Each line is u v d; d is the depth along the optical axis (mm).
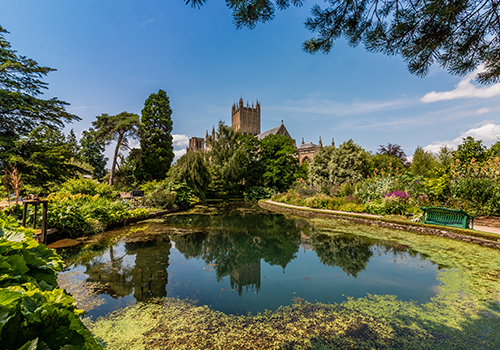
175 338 2781
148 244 7172
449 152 18281
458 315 3316
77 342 1096
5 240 1522
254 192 31422
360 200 13766
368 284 4434
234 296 3941
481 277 4668
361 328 3023
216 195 29688
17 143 12789
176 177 19391
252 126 69625
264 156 34094
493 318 3225
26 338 978
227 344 2691
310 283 4508
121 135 27484
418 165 19172
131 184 29250
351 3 3061
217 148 32906
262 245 7477
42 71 15703
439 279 4602
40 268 1750
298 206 17000
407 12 2992
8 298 1009
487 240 6836
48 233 6613
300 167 34375
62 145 14805
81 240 7270
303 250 6891
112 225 9398
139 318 3199
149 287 4211
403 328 3021
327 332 2938
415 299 3812
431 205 10664
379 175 15266
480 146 14352
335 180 19844
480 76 3463
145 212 11961
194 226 10438
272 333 2910
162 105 31750
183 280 4574
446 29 2943
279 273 5078
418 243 7258
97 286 4199
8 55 14578
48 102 15148
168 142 31547
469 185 9938
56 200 7934
